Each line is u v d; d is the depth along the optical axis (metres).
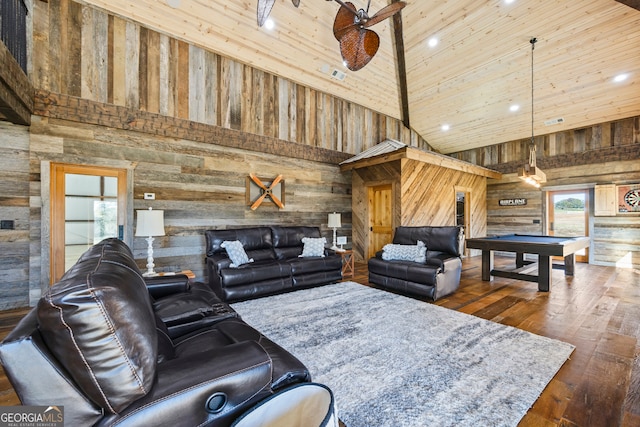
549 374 1.80
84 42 3.45
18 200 3.14
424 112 6.68
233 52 4.46
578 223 6.07
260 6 2.42
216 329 1.62
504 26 4.30
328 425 0.99
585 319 2.77
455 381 1.73
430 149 8.04
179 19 3.81
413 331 2.47
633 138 5.36
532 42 4.39
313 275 4.02
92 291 0.78
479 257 6.91
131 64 3.75
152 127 3.88
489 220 7.46
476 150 7.68
